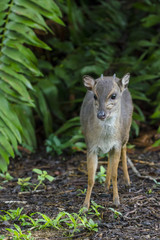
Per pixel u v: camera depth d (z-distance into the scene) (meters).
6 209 8.41
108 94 7.70
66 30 15.21
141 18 16.22
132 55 16.16
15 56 10.37
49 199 8.99
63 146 12.64
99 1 15.93
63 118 14.03
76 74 14.28
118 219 7.62
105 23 15.50
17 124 10.24
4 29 10.58
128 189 9.39
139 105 15.35
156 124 14.34
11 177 10.42
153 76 13.41
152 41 15.13
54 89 13.91
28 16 10.41
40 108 13.30
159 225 7.34
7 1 10.66
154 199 8.59
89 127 8.08
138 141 13.45
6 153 9.98
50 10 10.59
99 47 15.03
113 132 8.02
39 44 10.44
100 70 13.75
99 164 11.59
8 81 10.26
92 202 7.98
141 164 11.29
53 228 7.32
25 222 7.53
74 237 6.90
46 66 14.16
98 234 6.95
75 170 11.27
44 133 14.58
